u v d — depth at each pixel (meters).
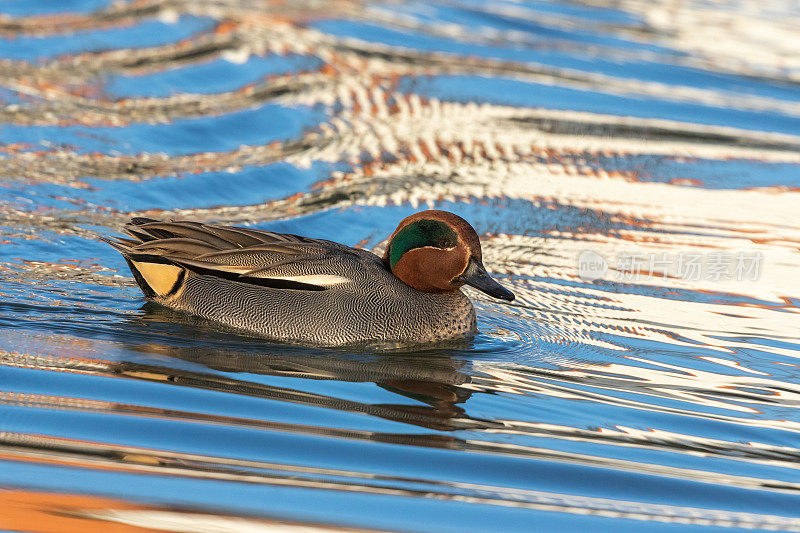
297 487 7.71
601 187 18.03
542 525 7.41
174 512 7.20
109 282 12.29
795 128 22.64
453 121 20.70
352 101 21.11
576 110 22.30
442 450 8.55
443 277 11.27
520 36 27.38
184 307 11.43
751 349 11.68
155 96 20.02
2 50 21.34
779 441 9.24
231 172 16.73
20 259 12.64
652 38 28.47
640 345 11.62
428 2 29.53
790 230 16.58
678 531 7.46
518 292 13.18
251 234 11.44
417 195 16.64
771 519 7.76
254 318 11.05
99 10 24.81
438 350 11.07
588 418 9.48
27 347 10.06
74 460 7.84
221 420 8.78
